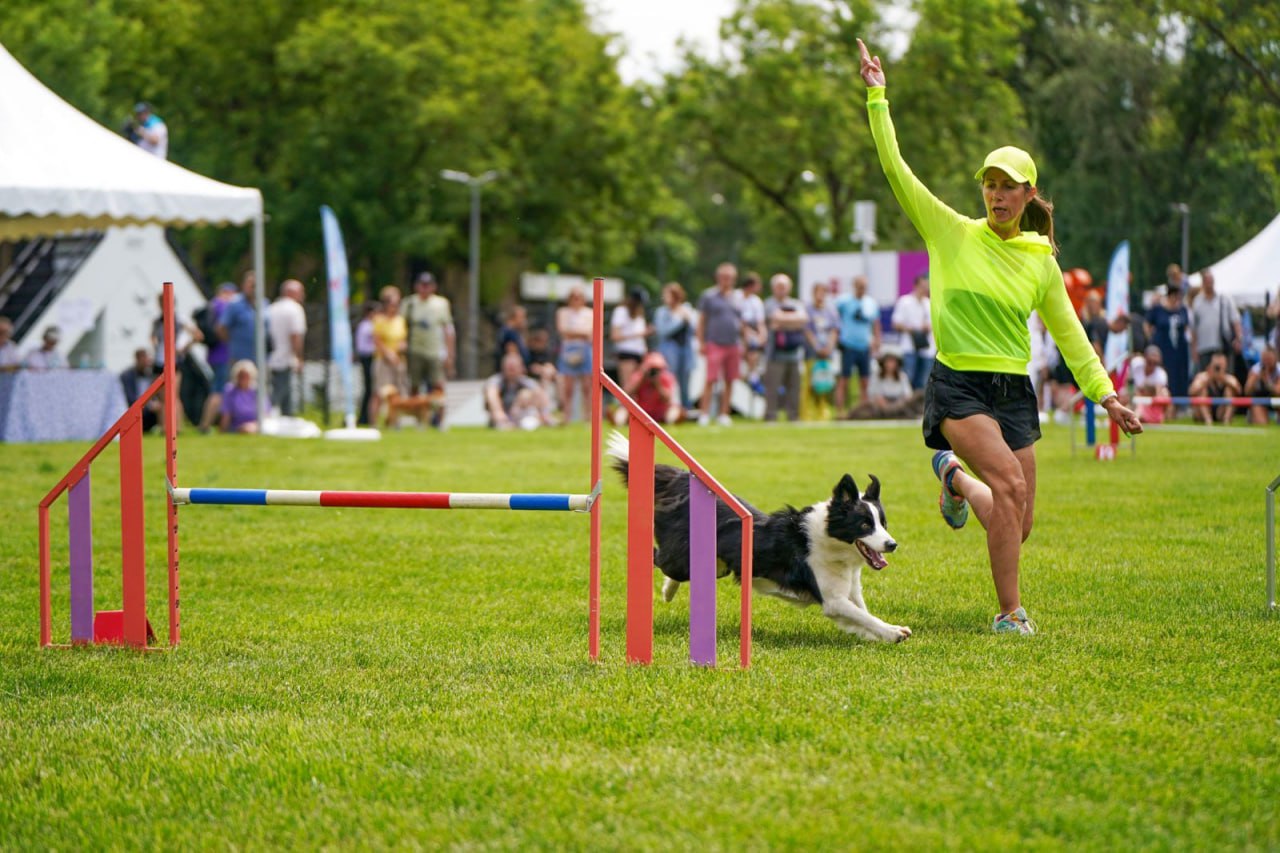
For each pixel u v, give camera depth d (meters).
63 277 25.86
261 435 19.61
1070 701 5.04
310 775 4.35
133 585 6.33
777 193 46.22
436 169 45.59
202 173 42.88
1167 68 28.56
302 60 42.72
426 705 5.18
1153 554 8.60
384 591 7.77
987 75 39.19
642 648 5.85
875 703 5.00
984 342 6.44
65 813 4.10
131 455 6.32
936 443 6.71
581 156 47.03
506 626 6.78
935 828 3.74
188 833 3.90
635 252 64.31
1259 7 25.89
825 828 3.73
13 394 18.23
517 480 13.11
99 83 40.34
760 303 22.47
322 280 47.28
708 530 5.72
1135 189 29.06
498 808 4.00
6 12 40.19
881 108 6.59
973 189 39.94
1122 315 17.52
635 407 5.79
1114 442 14.96
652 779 4.20
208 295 27.81
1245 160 27.12
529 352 23.38
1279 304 19.95
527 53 47.16
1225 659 5.71
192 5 44.56
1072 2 34.44
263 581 8.08
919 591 7.59
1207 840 3.63
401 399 21.92
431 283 22.03
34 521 10.34
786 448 17.03
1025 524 6.69
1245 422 21.02
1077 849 3.58
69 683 5.63
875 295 29.28
